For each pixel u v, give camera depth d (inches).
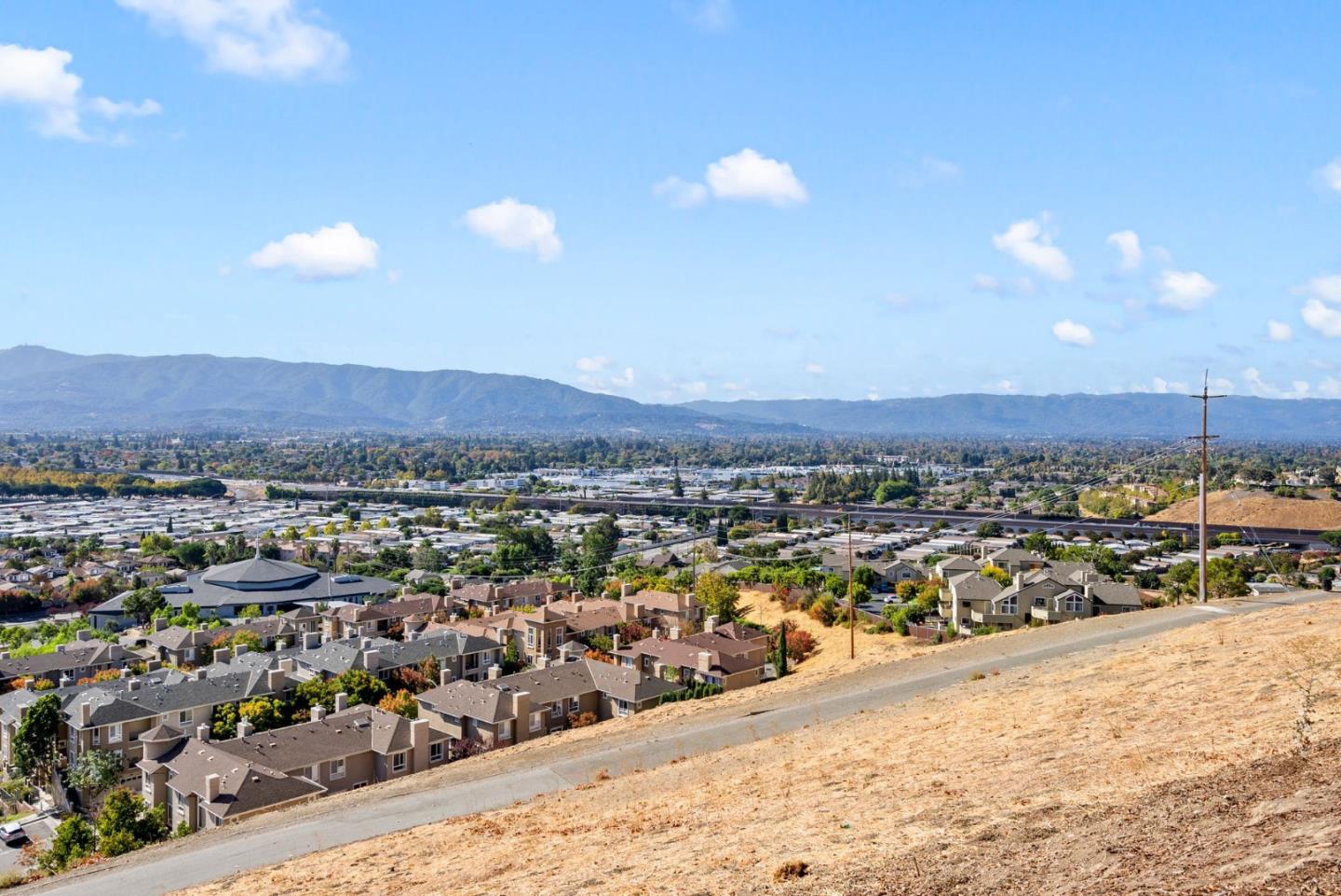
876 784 689.6
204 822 1605.6
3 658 2940.5
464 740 1983.3
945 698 1084.5
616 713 2156.7
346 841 856.9
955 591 2650.1
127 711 2133.4
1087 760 631.8
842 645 2674.7
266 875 749.3
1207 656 965.8
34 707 2160.4
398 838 811.4
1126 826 456.1
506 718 1985.7
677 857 572.4
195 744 1758.1
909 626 2679.6
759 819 644.1
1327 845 366.0
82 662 2910.9
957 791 614.2
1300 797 438.3
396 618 3447.3
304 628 3528.5
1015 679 1115.3
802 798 688.4
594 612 3117.6
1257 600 1754.4
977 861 450.6
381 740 1834.4
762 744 1007.0
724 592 3297.2
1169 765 567.2
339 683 2338.8
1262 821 416.2
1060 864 419.2
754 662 2402.8
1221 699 742.5
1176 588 2849.4
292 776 1688.0
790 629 2910.9
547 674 2214.6
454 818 876.6
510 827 781.3
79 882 846.5
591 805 826.2
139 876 822.5
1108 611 2524.6
